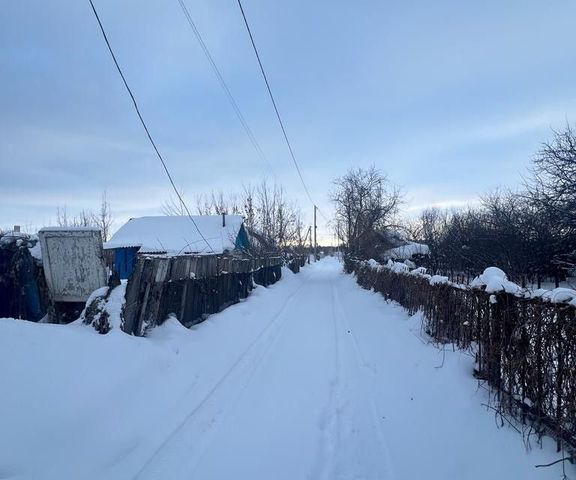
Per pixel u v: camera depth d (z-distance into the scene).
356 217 36.97
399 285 12.43
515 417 4.02
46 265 7.36
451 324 6.65
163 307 7.96
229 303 13.02
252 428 5.05
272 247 37.62
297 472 4.14
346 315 14.11
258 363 7.85
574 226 17.08
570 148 16.78
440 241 27.88
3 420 3.70
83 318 6.55
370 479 4.04
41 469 3.55
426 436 4.61
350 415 5.55
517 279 18.22
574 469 3.20
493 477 3.53
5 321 4.88
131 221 32.44
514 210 21.66
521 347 3.96
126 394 5.05
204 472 4.04
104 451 4.10
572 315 3.26
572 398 3.23
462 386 4.99
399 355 7.51
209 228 30.72
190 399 5.74
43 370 4.46
